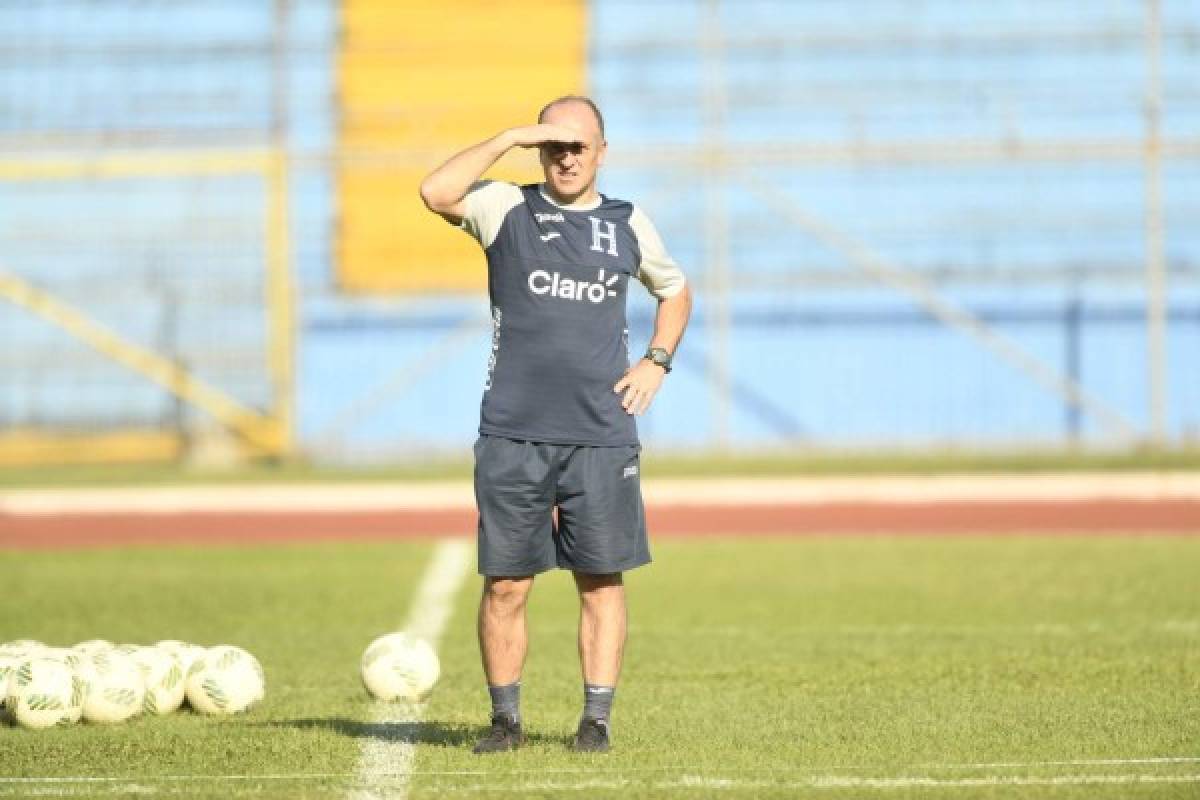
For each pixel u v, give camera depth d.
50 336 101.75
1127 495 76.44
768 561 55.62
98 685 27.72
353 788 22.45
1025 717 28.02
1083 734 26.28
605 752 24.67
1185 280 102.25
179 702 28.98
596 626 24.81
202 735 26.59
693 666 35.00
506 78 106.06
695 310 102.81
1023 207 103.56
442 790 22.22
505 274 23.83
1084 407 101.88
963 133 104.81
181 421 101.44
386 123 105.38
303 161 100.25
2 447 100.62
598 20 106.50
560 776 23.02
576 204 24.02
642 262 24.30
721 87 105.31
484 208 23.86
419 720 28.31
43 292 101.94
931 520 68.06
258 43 105.81
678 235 103.62
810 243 103.81
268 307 101.69
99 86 105.75
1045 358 102.75
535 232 23.73
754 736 26.31
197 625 42.34
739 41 106.12
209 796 22.05
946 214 103.56
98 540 64.50
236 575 52.97
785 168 104.00
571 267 23.66
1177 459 92.62
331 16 106.12
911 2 106.25
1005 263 103.38
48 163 99.38
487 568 24.00
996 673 33.41
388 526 68.38
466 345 102.19
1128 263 102.94
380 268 103.19
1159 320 98.50
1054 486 79.81
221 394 101.50
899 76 105.69
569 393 23.69
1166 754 24.61
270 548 60.91
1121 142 98.44
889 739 25.97
